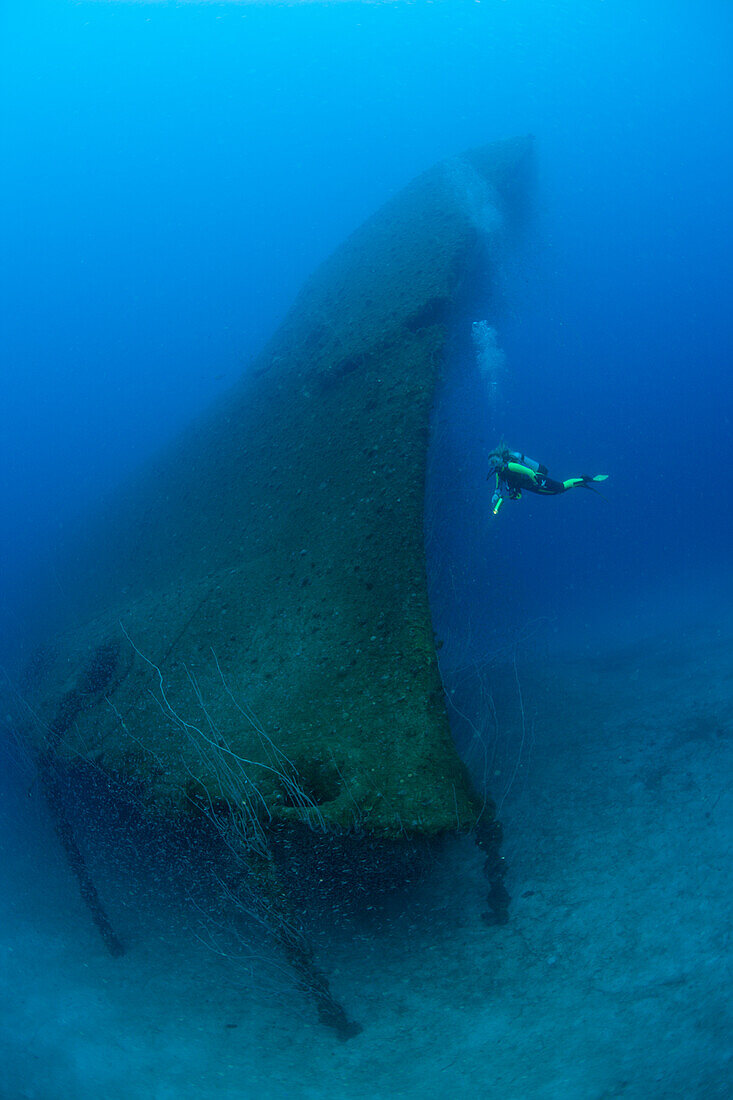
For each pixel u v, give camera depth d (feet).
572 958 14.01
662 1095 10.41
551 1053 11.97
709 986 12.18
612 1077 11.09
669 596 50.60
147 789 15.88
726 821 17.01
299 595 17.95
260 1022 14.73
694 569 58.75
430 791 12.64
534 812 19.53
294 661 16.31
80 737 19.07
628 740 23.21
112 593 28.40
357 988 14.79
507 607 30.07
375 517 17.81
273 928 13.38
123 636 21.99
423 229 31.30
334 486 20.25
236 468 27.78
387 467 18.90
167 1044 14.60
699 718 23.76
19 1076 14.44
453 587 22.12
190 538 26.35
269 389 31.63
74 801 18.93
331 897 14.28
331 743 13.83
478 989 13.98
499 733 23.34
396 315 24.76
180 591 22.54
